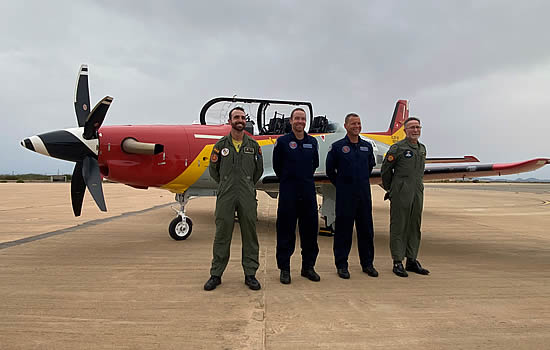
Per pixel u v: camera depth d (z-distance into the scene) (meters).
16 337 1.84
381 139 9.12
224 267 2.81
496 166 4.19
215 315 2.17
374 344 1.81
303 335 1.90
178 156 4.80
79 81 4.54
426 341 1.86
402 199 3.27
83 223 6.54
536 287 2.91
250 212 2.80
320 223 7.13
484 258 4.07
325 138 6.39
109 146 4.36
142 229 5.86
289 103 6.27
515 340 1.89
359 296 2.60
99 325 2.00
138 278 3.00
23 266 3.39
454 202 13.80
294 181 2.97
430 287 2.87
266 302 2.43
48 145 3.98
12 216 7.42
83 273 3.15
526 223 7.40
